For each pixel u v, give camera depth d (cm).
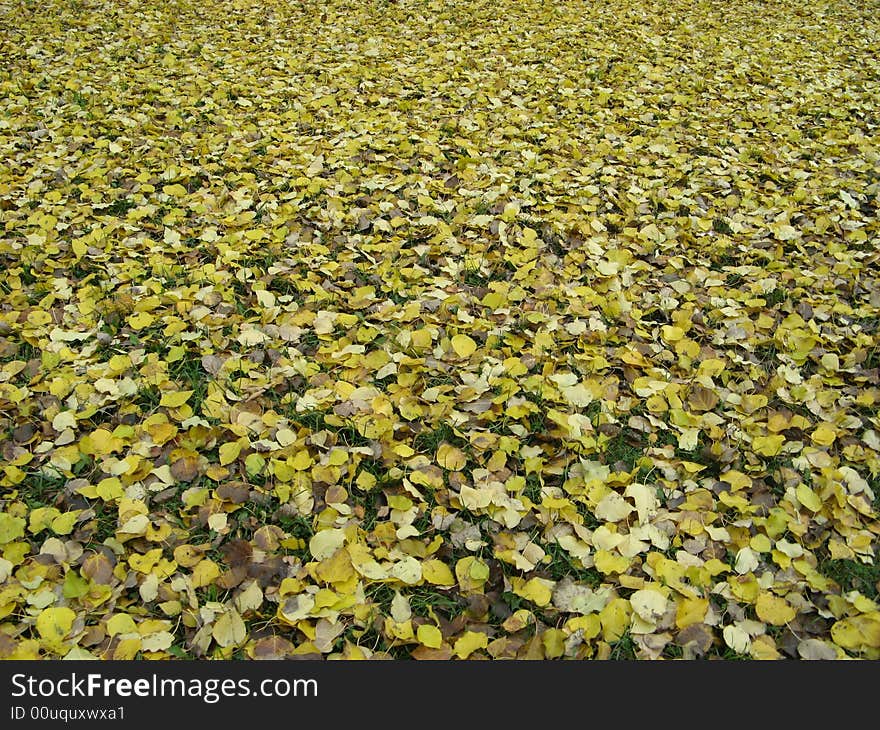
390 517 229
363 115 509
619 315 318
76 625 197
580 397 269
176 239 365
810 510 232
